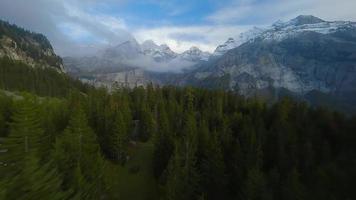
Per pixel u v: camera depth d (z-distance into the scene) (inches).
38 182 1056.2
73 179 1797.5
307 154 2411.4
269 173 2578.7
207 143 3006.9
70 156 2151.8
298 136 2987.2
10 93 5649.6
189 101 4837.6
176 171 2474.2
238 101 4751.5
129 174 3253.0
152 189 3011.8
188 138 2876.5
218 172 2650.1
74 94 4702.3
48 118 2967.5
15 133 1670.8
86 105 4013.3
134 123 4414.4
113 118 3703.3
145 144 4045.3
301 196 1696.6
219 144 2974.9
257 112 3959.2
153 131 4062.5
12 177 1085.1
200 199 2278.5
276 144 3046.3
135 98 5103.3
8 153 1541.6
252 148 2930.6
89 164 2240.4
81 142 2487.7
